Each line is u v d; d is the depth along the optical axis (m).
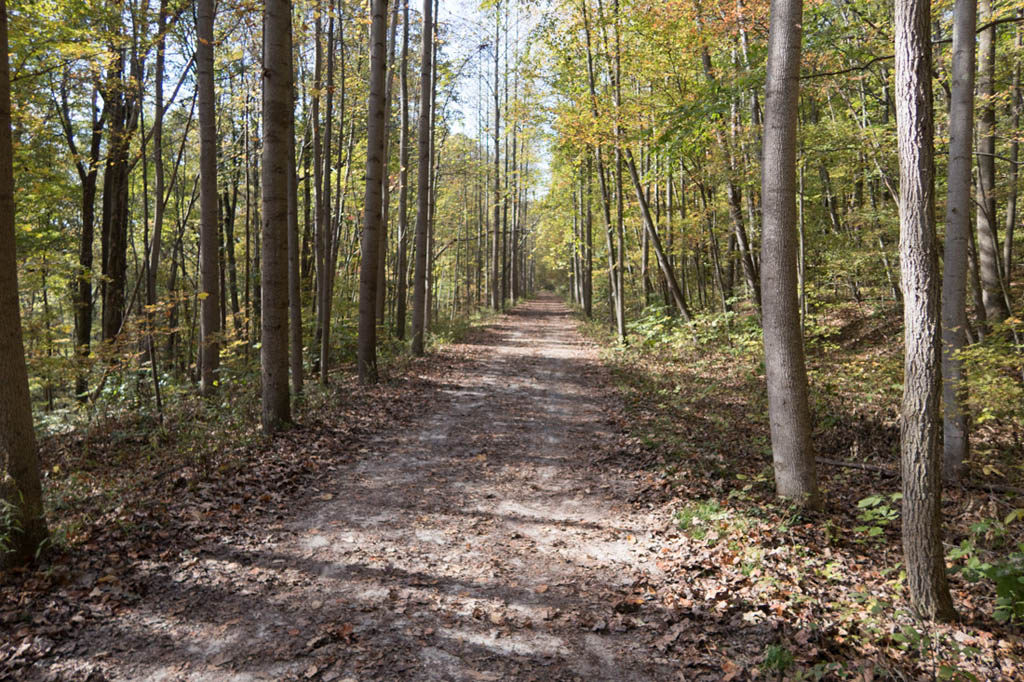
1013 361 7.11
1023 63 11.16
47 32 9.54
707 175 15.68
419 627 4.24
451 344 21.06
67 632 3.91
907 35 4.14
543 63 19.56
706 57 14.60
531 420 10.66
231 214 19.30
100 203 19.66
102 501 5.97
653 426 9.80
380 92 12.93
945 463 7.60
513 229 42.62
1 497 4.48
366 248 13.09
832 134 12.80
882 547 5.58
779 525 5.77
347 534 5.73
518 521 6.25
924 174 4.16
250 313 16.72
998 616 3.96
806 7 10.25
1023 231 14.57
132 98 13.31
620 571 5.13
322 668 3.73
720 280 19.95
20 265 12.59
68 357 9.78
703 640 4.11
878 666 3.72
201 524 5.56
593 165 20.97
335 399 11.22
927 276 4.20
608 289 33.16
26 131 11.01
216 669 3.69
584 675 3.77
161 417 9.66
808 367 13.26
